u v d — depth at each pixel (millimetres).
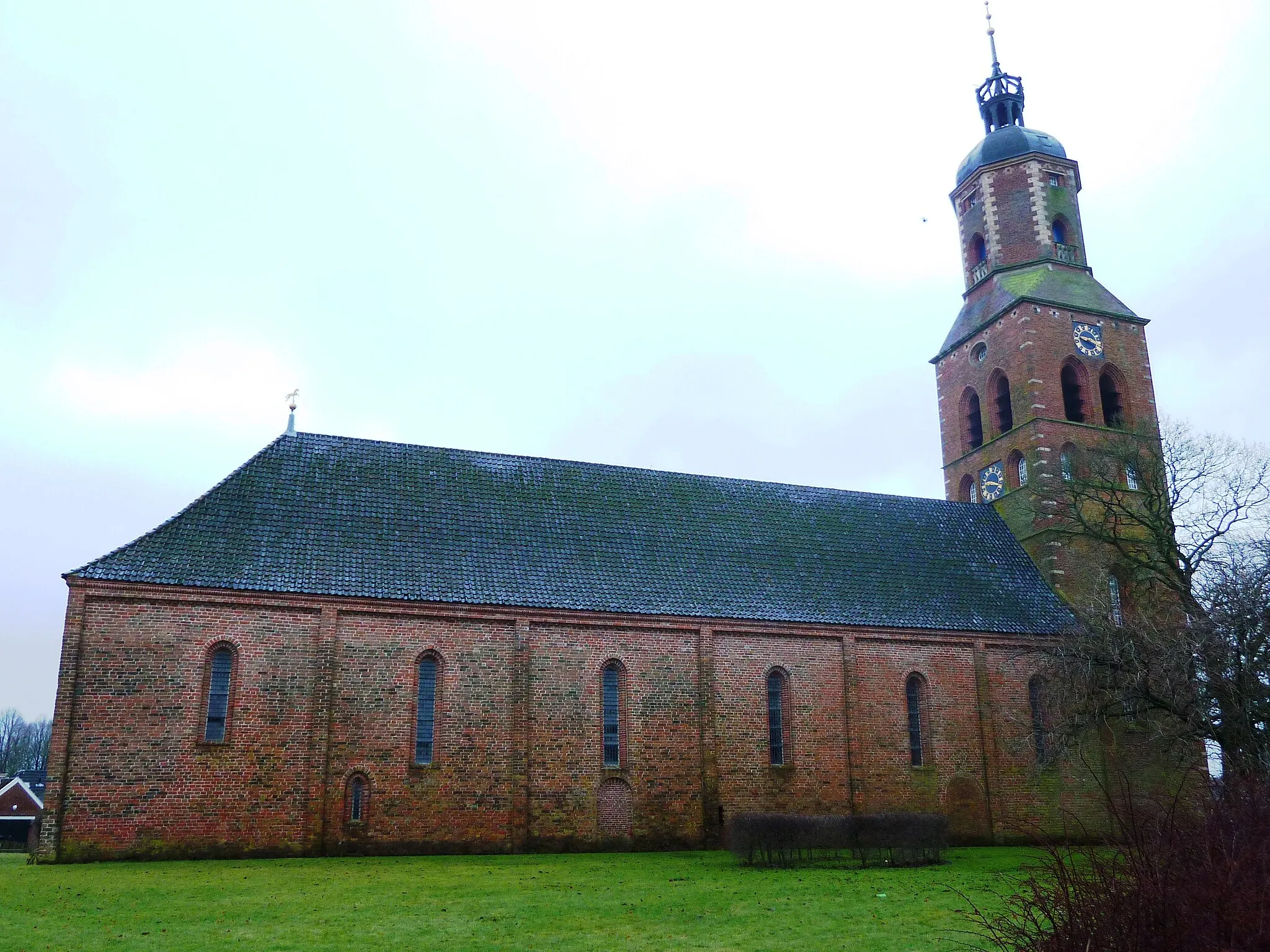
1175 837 10398
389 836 33125
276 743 32500
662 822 36594
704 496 45781
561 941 17266
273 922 19031
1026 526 49500
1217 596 33625
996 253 54375
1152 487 40781
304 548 35469
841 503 48656
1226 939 9180
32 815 78750
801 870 28828
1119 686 34156
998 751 42281
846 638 41062
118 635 31609
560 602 37125
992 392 52875
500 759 34969
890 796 40125
